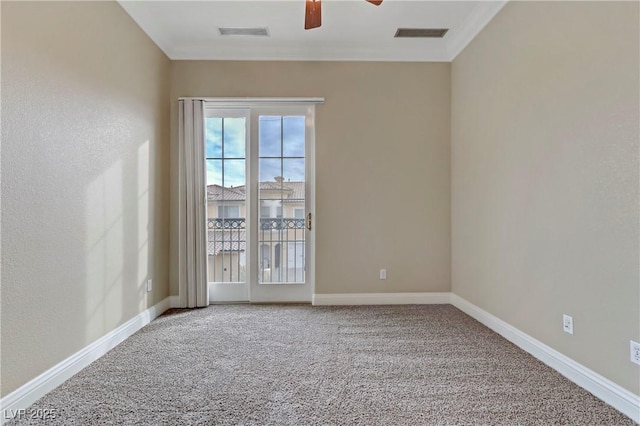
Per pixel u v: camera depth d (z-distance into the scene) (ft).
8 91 5.32
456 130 11.60
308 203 12.21
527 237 7.75
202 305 11.59
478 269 10.07
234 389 6.12
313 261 12.11
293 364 7.15
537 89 7.38
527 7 7.70
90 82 7.34
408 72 12.05
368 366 7.04
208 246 12.23
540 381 6.40
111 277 8.16
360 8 9.48
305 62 11.93
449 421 5.17
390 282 12.04
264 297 12.20
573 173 6.38
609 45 5.61
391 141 12.02
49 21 6.12
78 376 6.64
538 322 7.41
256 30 10.65
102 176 7.80
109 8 8.07
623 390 5.40
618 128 5.46
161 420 5.19
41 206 5.97
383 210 12.01
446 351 7.82
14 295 5.44
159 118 10.91
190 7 9.34
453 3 9.20
